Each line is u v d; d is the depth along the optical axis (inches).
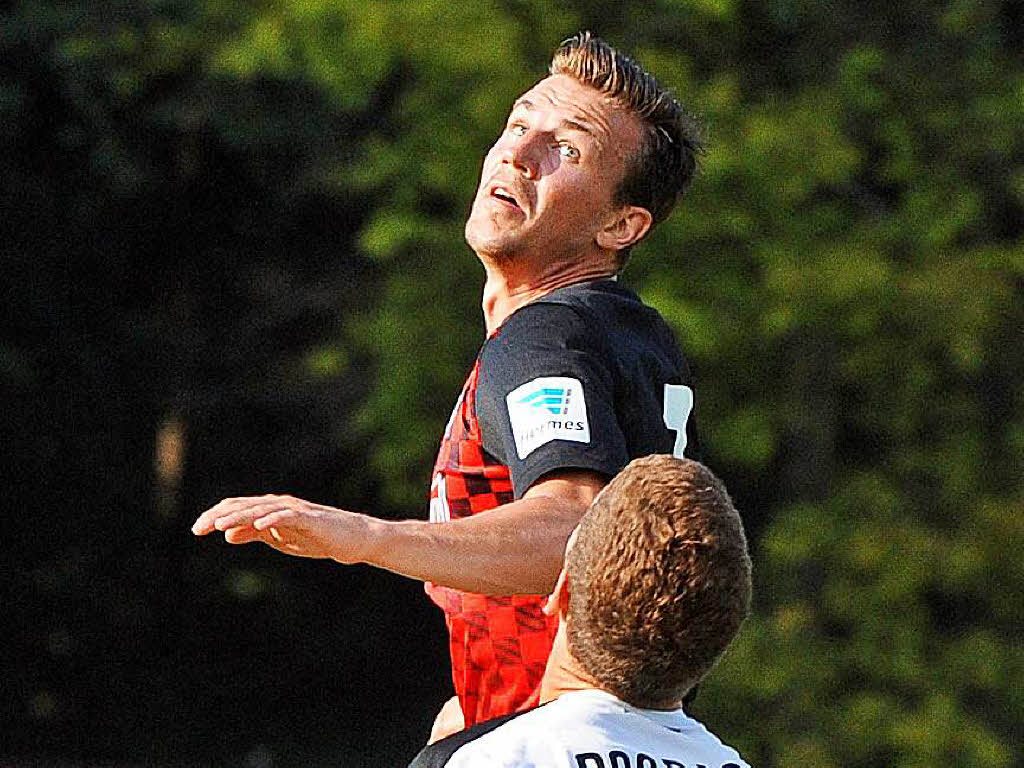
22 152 2065.7
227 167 2160.4
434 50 1606.8
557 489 339.6
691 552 306.7
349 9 1606.8
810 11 1739.7
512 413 351.9
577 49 402.3
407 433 1764.3
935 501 1726.1
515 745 312.7
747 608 313.9
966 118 1721.2
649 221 400.5
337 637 2374.5
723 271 1654.8
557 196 393.1
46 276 2146.9
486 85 1622.8
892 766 1660.9
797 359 1750.7
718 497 313.4
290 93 1999.3
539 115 398.6
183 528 2276.1
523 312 368.8
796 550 1662.2
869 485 1704.0
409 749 2341.3
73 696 2272.4
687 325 1581.0
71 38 1889.8
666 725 319.0
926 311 1632.6
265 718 2354.8
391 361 1761.8
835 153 1603.1
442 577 319.0
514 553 322.7
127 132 2053.4
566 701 318.0
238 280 2230.6
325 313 2175.2
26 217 2095.2
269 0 1820.9
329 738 2363.4
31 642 2249.0
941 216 1679.4
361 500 2276.1
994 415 1764.3
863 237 1663.4
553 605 324.5
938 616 1796.3
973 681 1656.0
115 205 2132.1
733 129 1608.0
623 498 312.7
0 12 1919.3
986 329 1679.4
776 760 1620.3
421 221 1716.3
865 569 1665.8
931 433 1763.0
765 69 1766.7
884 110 1737.2
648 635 308.3
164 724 2297.0
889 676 1647.4
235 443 2265.0
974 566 1633.9
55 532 2240.4
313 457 2247.8
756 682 1615.4
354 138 2053.4
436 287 1753.2
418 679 2431.1
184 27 1883.6
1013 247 1718.8
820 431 1766.7
